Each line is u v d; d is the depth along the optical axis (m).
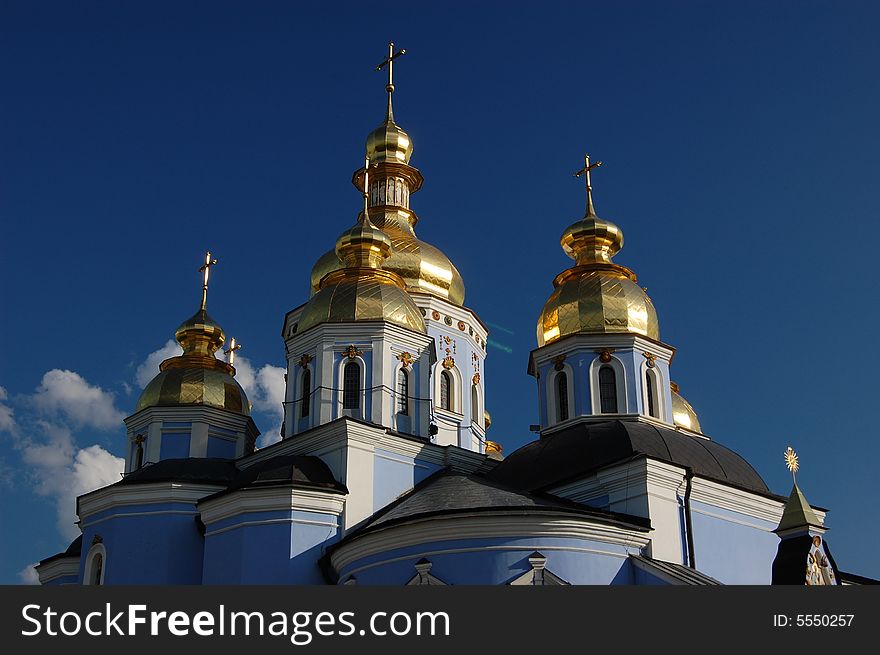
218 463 43.28
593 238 47.69
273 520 37.22
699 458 39.38
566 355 44.56
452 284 52.84
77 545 48.03
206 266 54.44
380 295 43.41
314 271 53.19
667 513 36.41
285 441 41.22
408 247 52.44
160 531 40.22
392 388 41.84
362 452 39.12
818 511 42.19
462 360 51.34
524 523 32.81
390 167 57.28
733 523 38.97
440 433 48.78
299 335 43.31
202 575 39.31
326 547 37.25
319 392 41.44
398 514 35.12
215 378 49.72
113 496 41.00
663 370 44.94
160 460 47.41
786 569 33.34
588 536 33.44
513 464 41.16
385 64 61.00
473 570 32.56
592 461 38.62
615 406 43.50
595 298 45.00
